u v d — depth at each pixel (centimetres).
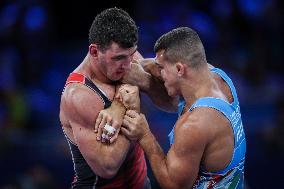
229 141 1482
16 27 3541
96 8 3925
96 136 1491
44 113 3241
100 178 1580
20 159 2856
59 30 3931
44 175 2684
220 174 1504
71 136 1562
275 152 2786
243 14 3600
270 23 3572
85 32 3944
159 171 1492
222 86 1558
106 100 1527
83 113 1492
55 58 3650
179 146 1467
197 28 3475
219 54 3419
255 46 3466
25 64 3469
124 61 1491
